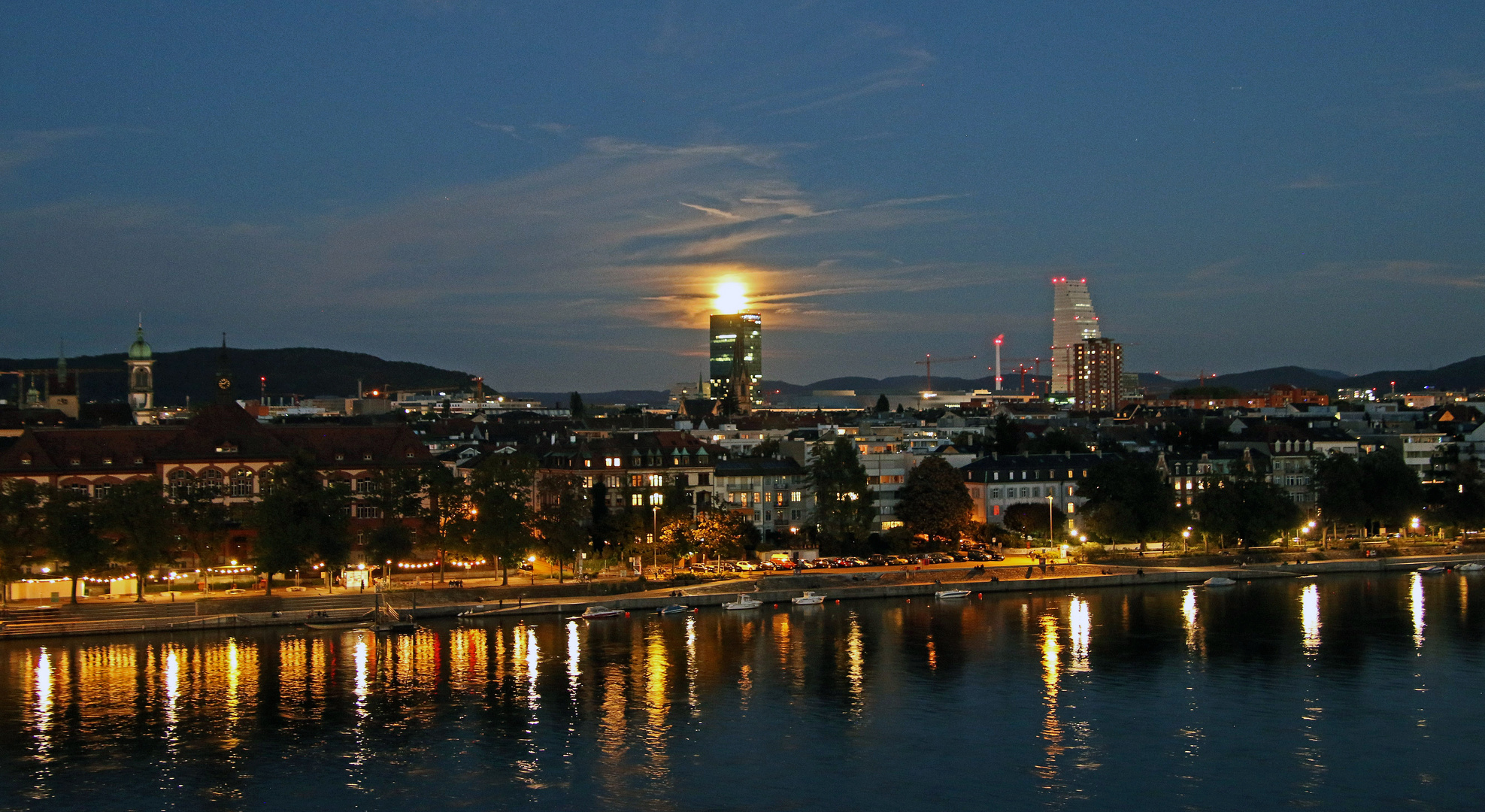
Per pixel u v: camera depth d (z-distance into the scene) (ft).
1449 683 586.86
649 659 639.35
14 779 465.06
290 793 452.35
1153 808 435.12
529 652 655.35
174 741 505.66
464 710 546.67
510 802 444.14
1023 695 571.69
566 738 510.17
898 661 638.12
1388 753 488.44
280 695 569.23
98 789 456.04
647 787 457.27
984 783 459.32
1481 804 437.58
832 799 444.55
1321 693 572.10
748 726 527.40
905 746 500.74
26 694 568.82
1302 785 456.04
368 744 502.38
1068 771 470.80
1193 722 530.27
